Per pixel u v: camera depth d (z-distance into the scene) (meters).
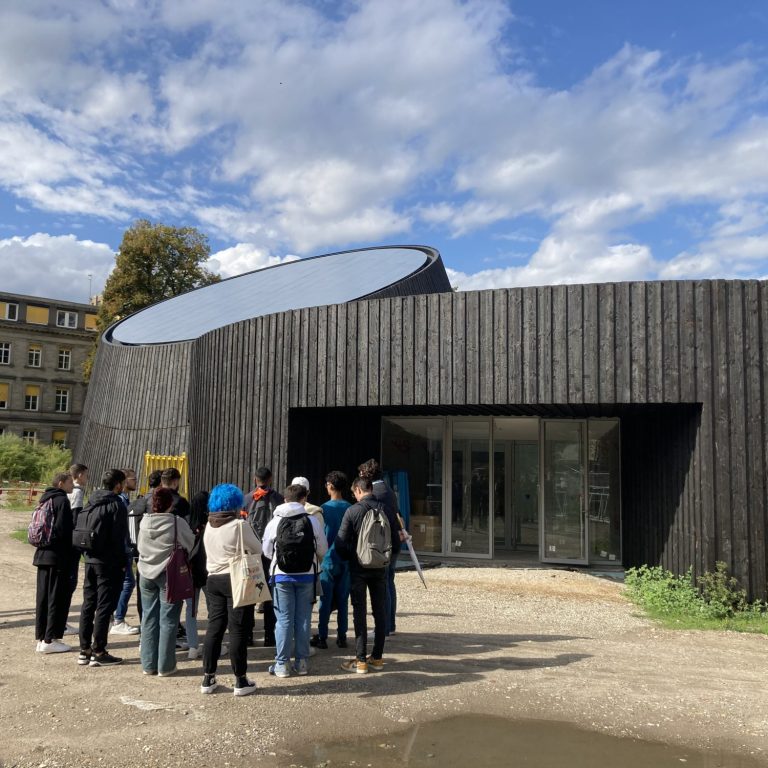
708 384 8.95
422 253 21.47
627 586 9.92
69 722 4.50
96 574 5.84
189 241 40.38
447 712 4.76
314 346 11.08
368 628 7.41
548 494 12.50
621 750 4.18
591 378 9.45
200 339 13.86
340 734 4.36
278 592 5.52
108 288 39.03
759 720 4.69
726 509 8.66
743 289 9.02
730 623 7.79
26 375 54.09
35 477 34.69
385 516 5.75
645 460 11.27
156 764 3.90
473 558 12.58
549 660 6.07
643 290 9.34
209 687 5.07
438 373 10.23
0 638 6.73
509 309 9.94
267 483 6.88
